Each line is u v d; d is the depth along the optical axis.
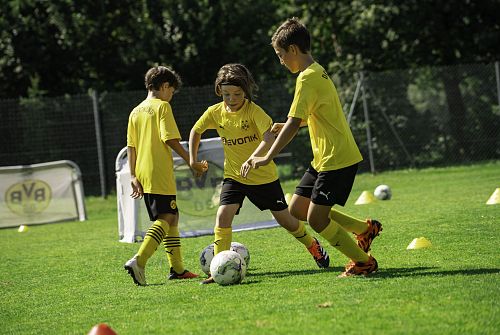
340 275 16.64
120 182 28.34
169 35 64.38
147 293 16.64
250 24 65.19
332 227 16.06
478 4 64.38
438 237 21.78
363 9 67.38
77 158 50.53
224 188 18.27
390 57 69.19
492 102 54.94
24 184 40.19
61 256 25.27
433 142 54.62
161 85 18.84
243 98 17.84
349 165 15.87
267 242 24.19
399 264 17.69
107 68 65.94
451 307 12.73
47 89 66.56
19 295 18.06
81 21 64.56
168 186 18.22
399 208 31.53
